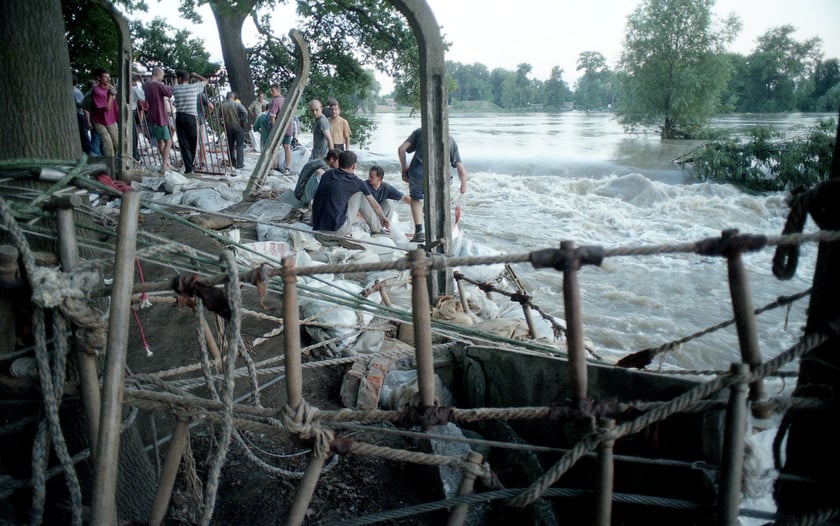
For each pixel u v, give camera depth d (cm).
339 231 739
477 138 3556
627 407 183
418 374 190
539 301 764
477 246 679
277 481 335
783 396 181
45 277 186
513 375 344
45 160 231
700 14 2986
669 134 3219
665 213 1396
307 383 440
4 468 235
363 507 316
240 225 841
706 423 207
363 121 2362
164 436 363
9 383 214
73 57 1465
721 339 677
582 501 277
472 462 203
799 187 185
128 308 184
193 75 1198
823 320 185
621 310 760
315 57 2277
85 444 254
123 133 982
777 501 207
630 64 3180
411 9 470
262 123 1403
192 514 303
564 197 1538
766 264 948
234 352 182
